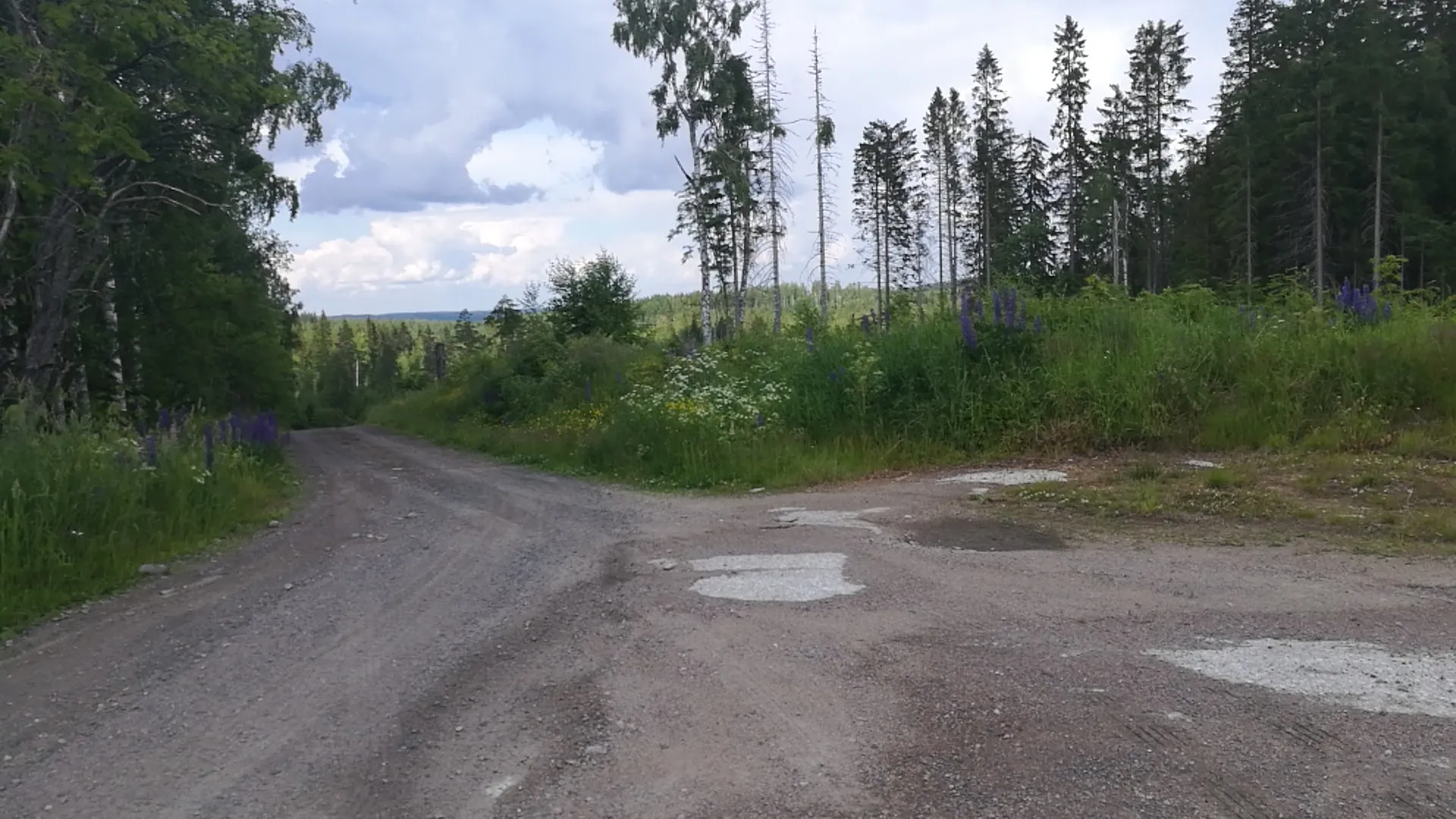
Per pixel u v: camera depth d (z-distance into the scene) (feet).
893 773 11.26
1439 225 104.94
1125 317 41.63
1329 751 11.27
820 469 35.96
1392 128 106.01
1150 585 18.42
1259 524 23.16
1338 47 110.93
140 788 11.75
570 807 10.81
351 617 19.33
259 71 56.29
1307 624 15.70
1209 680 13.47
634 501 33.78
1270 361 36.68
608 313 105.81
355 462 63.62
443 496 39.45
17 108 39.58
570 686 14.65
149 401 79.15
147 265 68.08
